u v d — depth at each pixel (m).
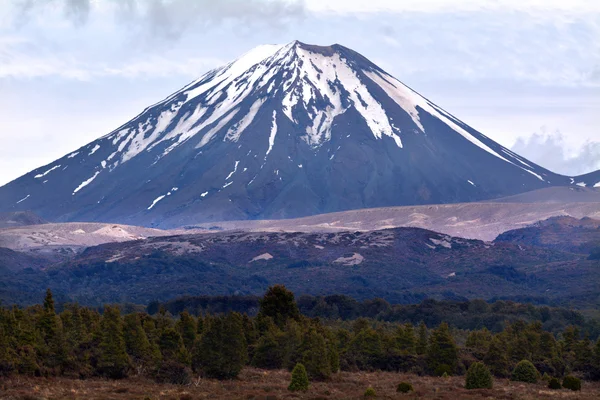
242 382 195.12
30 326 193.62
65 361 189.88
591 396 188.38
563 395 188.38
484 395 183.50
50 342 192.25
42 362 187.25
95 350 197.12
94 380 187.75
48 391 164.75
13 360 180.00
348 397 172.88
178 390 176.62
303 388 181.62
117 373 192.50
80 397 160.12
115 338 194.38
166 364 196.88
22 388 168.00
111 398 160.25
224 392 177.00
